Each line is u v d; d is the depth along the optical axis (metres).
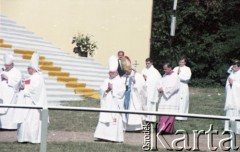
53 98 35.78
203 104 41.06
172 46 67.25
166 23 66.88
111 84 23.94
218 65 65.44
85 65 44.72
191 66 66.38
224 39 66.44
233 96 28.47
